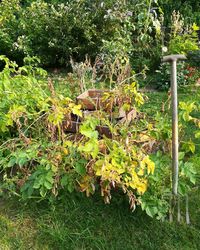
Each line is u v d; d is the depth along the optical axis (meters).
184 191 3.59
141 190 3.35
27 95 4.25
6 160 3.91
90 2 8.21
